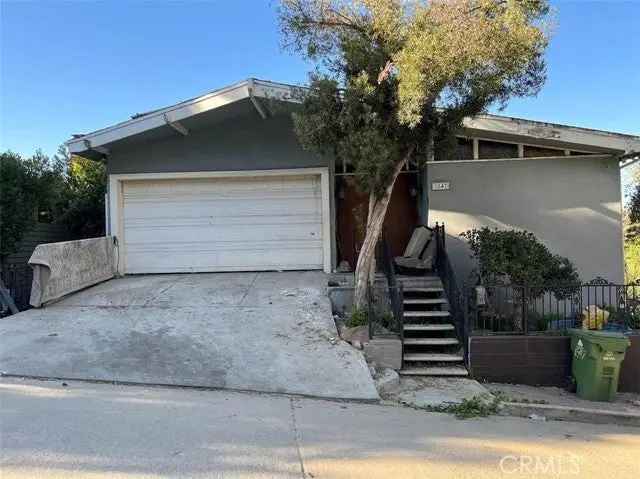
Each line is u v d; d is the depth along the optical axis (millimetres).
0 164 12125
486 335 8531
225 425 5430
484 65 7238
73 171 16797
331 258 12602
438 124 8539
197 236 12828
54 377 6969
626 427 6723
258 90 10906
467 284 10102
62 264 10320
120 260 12672
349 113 8133
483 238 9977
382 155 8062
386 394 7391
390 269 10203
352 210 13281
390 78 8031
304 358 7895
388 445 5133
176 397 6445
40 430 4969
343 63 8492
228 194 12859
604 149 11375
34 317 9250
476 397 7344
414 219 13328
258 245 12820
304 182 12812
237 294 10602
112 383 6926
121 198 12805
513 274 9406
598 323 8898
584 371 7867
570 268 10039
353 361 7891
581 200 11914
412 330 9156
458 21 7082
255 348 8117
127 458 4398
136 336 8383
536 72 7715
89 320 9094
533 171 12016
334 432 5441
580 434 6117
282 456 4652
